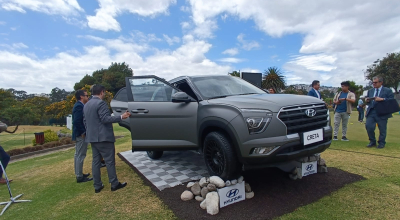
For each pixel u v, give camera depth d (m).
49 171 5.38
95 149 3.69
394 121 11.62
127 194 3.48
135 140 3.90
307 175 3.67
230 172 2.96
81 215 2.96
